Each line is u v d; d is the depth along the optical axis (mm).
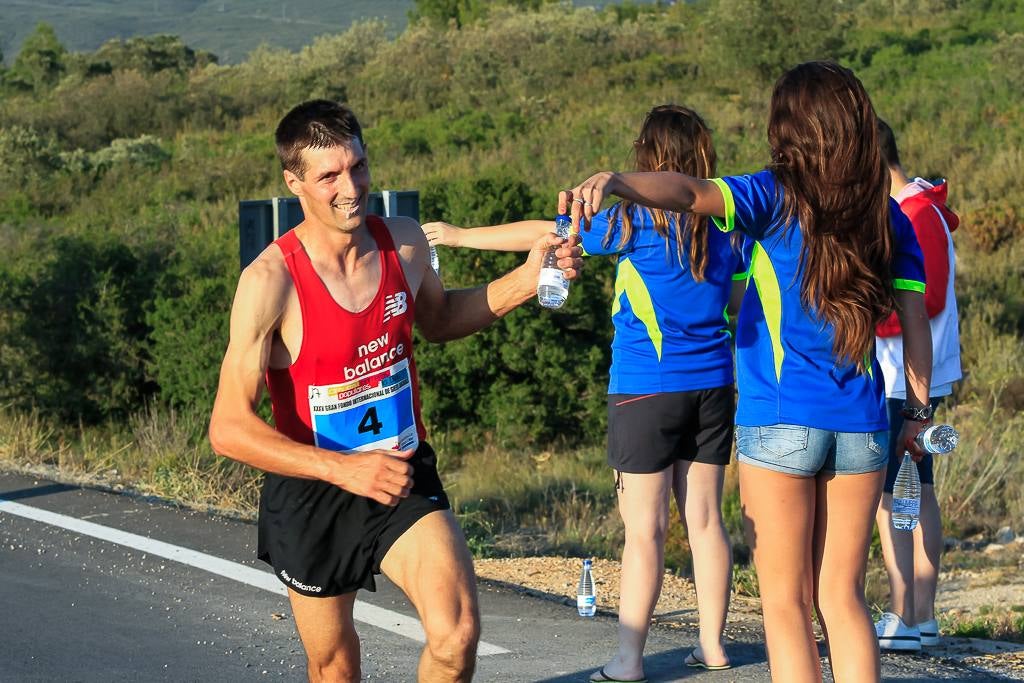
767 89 89938
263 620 15867
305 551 9836
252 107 113312
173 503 23578
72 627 15586
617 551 24656
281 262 9609
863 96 10016
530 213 40906
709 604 13664
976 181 62719
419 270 10312
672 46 109125
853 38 101938
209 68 137375
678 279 12781
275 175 85125
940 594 21938
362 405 9938
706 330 13070
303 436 9930
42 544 19906
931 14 116438
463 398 39031
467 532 25422
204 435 33938
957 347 15391
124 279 44281
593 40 110062
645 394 12969
